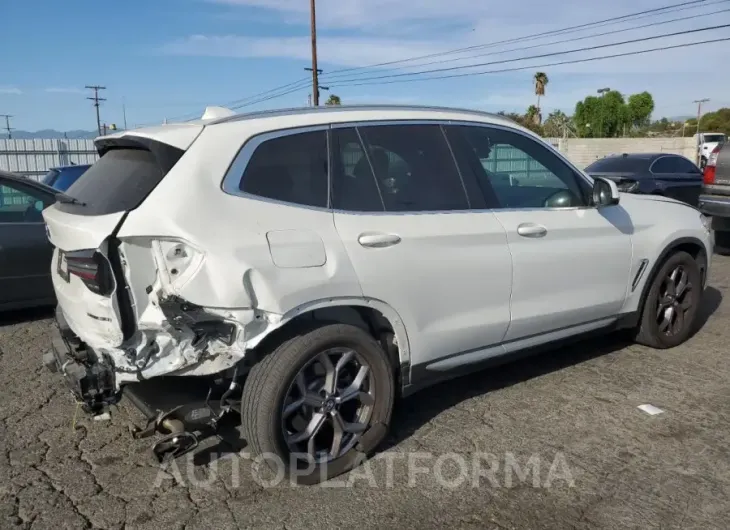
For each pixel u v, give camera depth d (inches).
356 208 140.8
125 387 131.4
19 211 251.3
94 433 159.5
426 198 151.9
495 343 165.3
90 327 129.6
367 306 138.3
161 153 126.1
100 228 120.6
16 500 130.1
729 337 229.3
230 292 119.3
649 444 152.3
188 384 134.6
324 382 135.2
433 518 124.6
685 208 219.8
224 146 129.3
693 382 188.9
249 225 125.1
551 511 126.3
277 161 134.3
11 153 1003.9
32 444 153.9
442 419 166.4
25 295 252.1
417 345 147.9
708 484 134.9
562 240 173.6
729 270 348.2
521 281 164.4
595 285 184.1
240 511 126.9
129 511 126.7
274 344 129.7
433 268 146.8
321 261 130.3
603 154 1530.5
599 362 205.9
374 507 128.2
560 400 177.3
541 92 2482.8
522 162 174.2
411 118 156.9
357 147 145.6
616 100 2529.5
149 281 122.3
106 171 138.8
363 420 141.5
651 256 199.6
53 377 196.2
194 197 122.4
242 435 156.2
